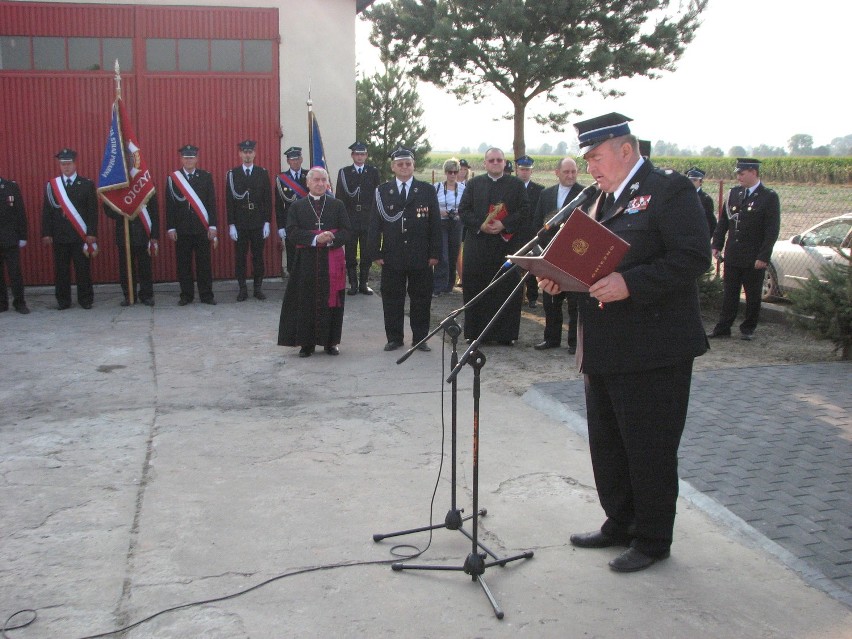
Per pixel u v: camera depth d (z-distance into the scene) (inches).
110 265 454.3
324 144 472.4
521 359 303.1
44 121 437.7
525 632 127.6
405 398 251.0
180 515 168.4
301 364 293.0
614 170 140.9
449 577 144.4
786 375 268.7
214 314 386.6
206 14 446.6
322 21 461.4
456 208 454.9
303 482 185.8
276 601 136.2
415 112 732.0
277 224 450.0
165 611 132.8
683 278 132.6
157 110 448.1
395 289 311.4
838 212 770.2
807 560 147.3
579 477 189.2
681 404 142.2
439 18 619.2
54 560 149.3
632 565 145.9
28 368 286.2
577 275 130.3
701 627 128.7
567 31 609.6
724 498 172.1
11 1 426.9
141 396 253.4
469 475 189.8
